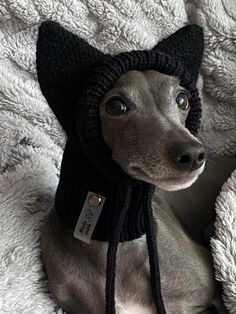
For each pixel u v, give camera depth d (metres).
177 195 0.36
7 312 0.27
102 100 0.25
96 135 0.25
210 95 0.37
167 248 0.29
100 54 0.25
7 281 0.28
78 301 0.28
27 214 0.30
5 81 0.36
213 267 0.30
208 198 0.37
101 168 0.25
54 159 0.34
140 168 0.24
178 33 0.28
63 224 0.28
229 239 0.29
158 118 0.24
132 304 0.28
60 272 0.28
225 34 0.35
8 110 0.36
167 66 0.25
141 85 0.25
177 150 0.22
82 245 0.27
